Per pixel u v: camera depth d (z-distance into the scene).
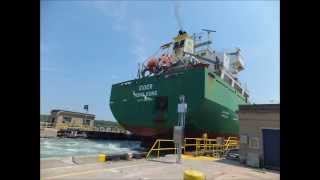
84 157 12.25
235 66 35.91
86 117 61.97
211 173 11.09
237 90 34.31
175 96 24.78
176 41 28.75
